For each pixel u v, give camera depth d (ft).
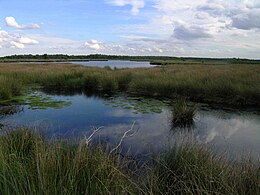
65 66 115.03
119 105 39.32
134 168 13.98
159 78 55.77
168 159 12.74
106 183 9.15
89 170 9.66
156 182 10.61
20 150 13.01
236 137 24.35
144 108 37.06
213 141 22.89
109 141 21.67
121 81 62.85
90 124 27.89
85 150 11.17
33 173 9.07
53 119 29.78
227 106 38.65
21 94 48.57
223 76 54.13
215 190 9.41
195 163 11.61
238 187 9.72
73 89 59.67
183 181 10.43
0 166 9.35
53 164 9.57
